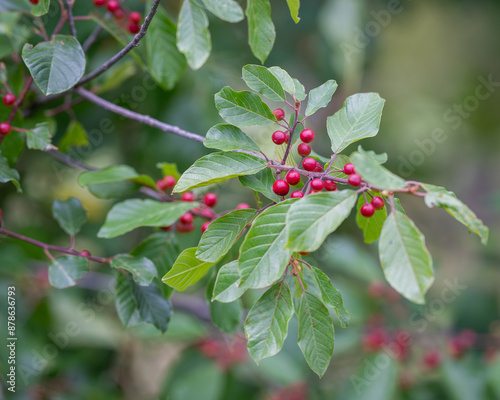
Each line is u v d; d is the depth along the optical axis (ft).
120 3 2.54
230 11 2.35
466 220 1.94
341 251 3.17
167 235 2.40
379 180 1.89
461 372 2.97
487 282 3.76
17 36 2.53
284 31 3.76
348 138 2.10
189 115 3.15
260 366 2.94
